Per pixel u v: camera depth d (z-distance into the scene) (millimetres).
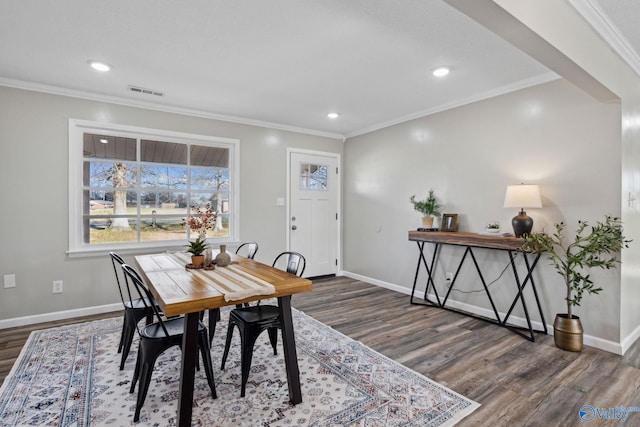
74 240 3379
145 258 2879
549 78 2902
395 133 4465
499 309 3301
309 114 4199
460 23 2143
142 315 2322
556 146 2879
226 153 4352
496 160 3318
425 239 3654
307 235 5051
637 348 2646
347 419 1783
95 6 1967
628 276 2678
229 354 2564
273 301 3928
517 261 3154
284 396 1999
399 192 4410
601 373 2262
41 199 3219
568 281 2646
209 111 4086
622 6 1955
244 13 2043
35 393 2002
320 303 3895
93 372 2254
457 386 2105
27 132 3146
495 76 2977
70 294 3365
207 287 1884
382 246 4676
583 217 2725
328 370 2312
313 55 2602
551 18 1771
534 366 2361
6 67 2807
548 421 1767
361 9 2002
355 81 3115
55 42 2395
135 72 2920
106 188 3586
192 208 4098
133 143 3734
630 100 2686
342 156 5387
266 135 4617
